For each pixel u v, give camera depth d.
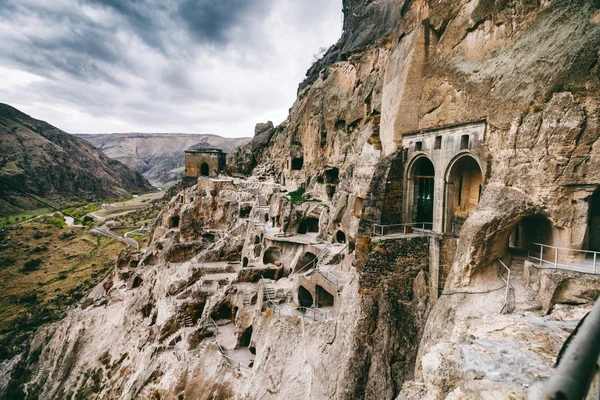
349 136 39.41
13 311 69.50
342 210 33.66
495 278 15.45
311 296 29.67
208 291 36.34
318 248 32.84
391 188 22.42
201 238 54.75
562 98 13.14
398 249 19.36
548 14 14.13
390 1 43.50
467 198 19.52
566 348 3.03
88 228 119.50
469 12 18.30
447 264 19.05
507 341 9.01
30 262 89.62
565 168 13.25
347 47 53.31
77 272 86.25
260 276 35.12
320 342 21.48
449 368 8.64
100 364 40.81
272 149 72.38
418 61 21.75
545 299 12.99
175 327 34.47
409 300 19.47
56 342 46.06
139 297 46.19
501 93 15.82
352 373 18.11
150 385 28.97
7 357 55.19
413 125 22.66
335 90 43.03
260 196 53.81
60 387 41.03
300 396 20.08
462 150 18.14
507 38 16.09
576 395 2.34
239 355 27.88
